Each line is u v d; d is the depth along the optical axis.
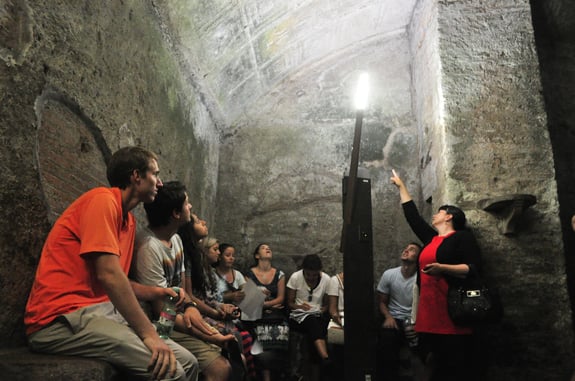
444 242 3.40
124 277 1.75
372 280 3.04
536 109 4.19
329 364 4.38
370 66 5.50
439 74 4.32
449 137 4.16
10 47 1.96
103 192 1.91
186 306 2.47
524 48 4.32
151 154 2.12
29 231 2.03
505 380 3.71
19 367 1.59
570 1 4.96
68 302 1.76
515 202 3.74
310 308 4.47
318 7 4.68
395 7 5.15
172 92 3.86
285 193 5.25
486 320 3.13
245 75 4.92
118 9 2.87
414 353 4.22
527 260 3.88
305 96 5.47
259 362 4.20
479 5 4.44
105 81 2.74
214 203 5.19
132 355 1.73
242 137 5.42
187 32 3.82
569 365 3.69
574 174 4.84
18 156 1.98
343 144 5.32
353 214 3.12
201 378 2.47
